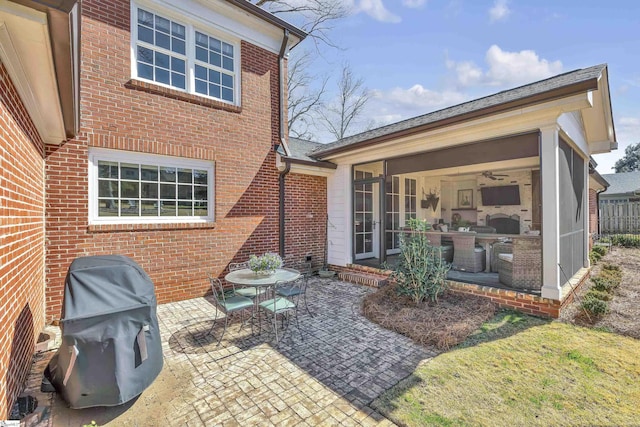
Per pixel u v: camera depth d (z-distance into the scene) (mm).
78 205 4984
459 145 5898
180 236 6035
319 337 4281
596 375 3199
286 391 3020
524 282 5359
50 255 4754
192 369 3443
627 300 5488
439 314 4809
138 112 5582
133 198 5602
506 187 10594
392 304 5383
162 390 3045
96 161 5230
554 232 4723
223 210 6660
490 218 10969
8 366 2506
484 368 3373
